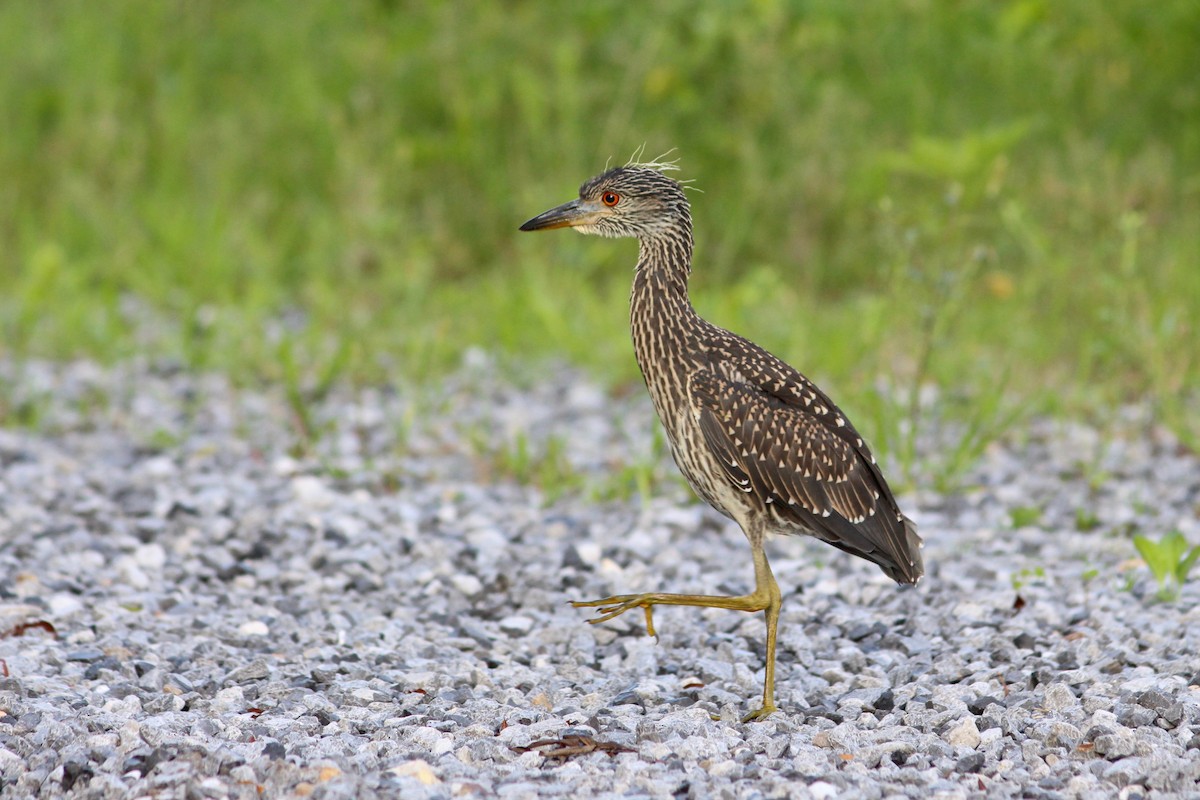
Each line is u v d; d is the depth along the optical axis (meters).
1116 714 7.03
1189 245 15.86
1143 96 18.62
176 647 8.38
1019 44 19.23
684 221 8.96
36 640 8.38
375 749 6.66
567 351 16.80
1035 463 12.95
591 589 9.95
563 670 8.33
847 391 13.80
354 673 8.06
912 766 6.51
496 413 14.94
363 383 15.80
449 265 19.70
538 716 7.25
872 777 6.34
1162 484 12.26
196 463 12.95
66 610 9.03
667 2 19.67
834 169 18.84
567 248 18.25
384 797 6.07
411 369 15.94
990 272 16.62
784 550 10.94
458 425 14.13
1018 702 7.37
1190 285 15.04
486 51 20.47
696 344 8.65
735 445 8.31
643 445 13.62
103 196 20.52
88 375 16.05
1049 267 15.84
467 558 10.54
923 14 19.67
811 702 7.88
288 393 13.98
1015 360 14.98
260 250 19.38
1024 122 16.22
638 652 8.56
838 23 19.66
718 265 18.36
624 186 8.92
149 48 22.06
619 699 7.73
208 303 18.88
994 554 10.55
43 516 11.14
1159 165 17.27
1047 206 17.11
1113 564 10.19
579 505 12.08
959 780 6.36
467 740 6.84
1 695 7.25
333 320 17.86
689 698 7.79
